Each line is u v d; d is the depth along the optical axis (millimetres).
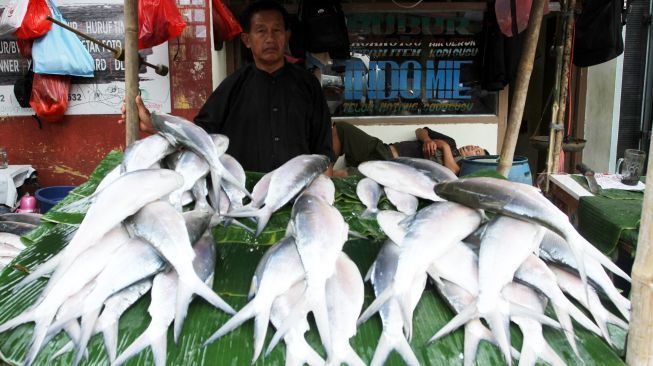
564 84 4016
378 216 1916
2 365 1556
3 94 4754
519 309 1556
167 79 4637
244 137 3508
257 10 3375
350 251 2000
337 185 2596
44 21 4305
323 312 1537
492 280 1597
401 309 1571
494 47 5207
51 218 2189
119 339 1546
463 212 1802
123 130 4840
